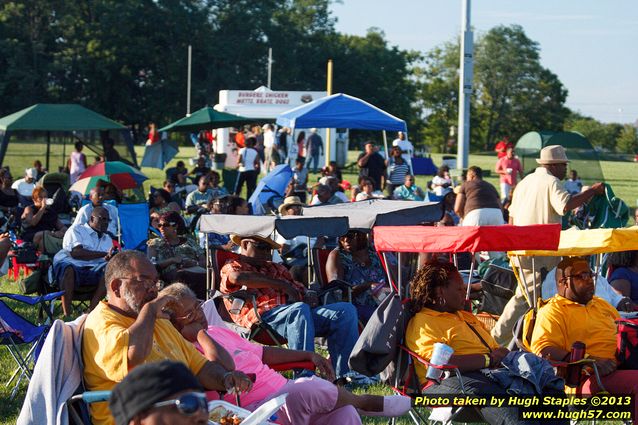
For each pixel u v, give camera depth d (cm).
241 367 570
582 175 2108
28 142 2605
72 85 6844
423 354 581
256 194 1608
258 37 7481
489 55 11356
